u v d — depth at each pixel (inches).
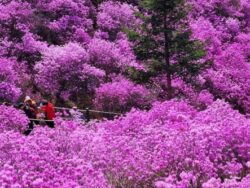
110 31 1165.1
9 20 1001.5
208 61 977.5
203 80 1035.3
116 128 481.7
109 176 300.4
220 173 303.1
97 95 913.5
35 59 987.9
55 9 1097.4
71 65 943.0
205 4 1366.9
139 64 1041.5
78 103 933.2
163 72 961.5
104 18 1156.5
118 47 1090.7
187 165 294.4
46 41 1023.6
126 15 1186.0
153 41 944.9
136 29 1067.9
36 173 264.4
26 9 1055.0
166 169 303.3
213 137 320.2
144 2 950.4
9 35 1002.1
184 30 994.1
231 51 1199.6
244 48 1272.1
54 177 259.6
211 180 238.1
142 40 950.4
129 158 311.0
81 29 1083.3
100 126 504.4
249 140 336.8
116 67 1028.5
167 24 954.7
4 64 870.4
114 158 318.0
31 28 1043.9
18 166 281.1
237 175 309.1
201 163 287.1
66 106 914.7
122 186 294.2
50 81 929.5
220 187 239.8
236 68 1147.3
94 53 1016.9
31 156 286.7
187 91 987.3
